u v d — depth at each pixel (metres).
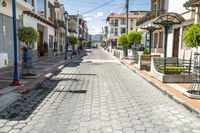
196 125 5.17
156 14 20.27
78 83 10.20
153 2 24.47
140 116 5.71
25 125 4.96
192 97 7.14
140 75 12.95
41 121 5.21
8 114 5.68
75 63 21.25
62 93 8.09
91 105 6.59
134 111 6.11
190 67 10.46
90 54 40.53
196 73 8.41
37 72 12.76
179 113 6.02
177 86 9.16
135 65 17.28
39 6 25.38
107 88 9.18
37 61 20.66
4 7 14.27
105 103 6.84
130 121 5.33
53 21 33.22
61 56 30.23
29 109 6.11
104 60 25.84
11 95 7.30
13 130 4.67
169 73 10.34
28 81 9.79
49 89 8.77
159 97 7.80
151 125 5.11
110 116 5.64
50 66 16.39
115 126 4.98
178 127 5.03
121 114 5.82
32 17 21.30
